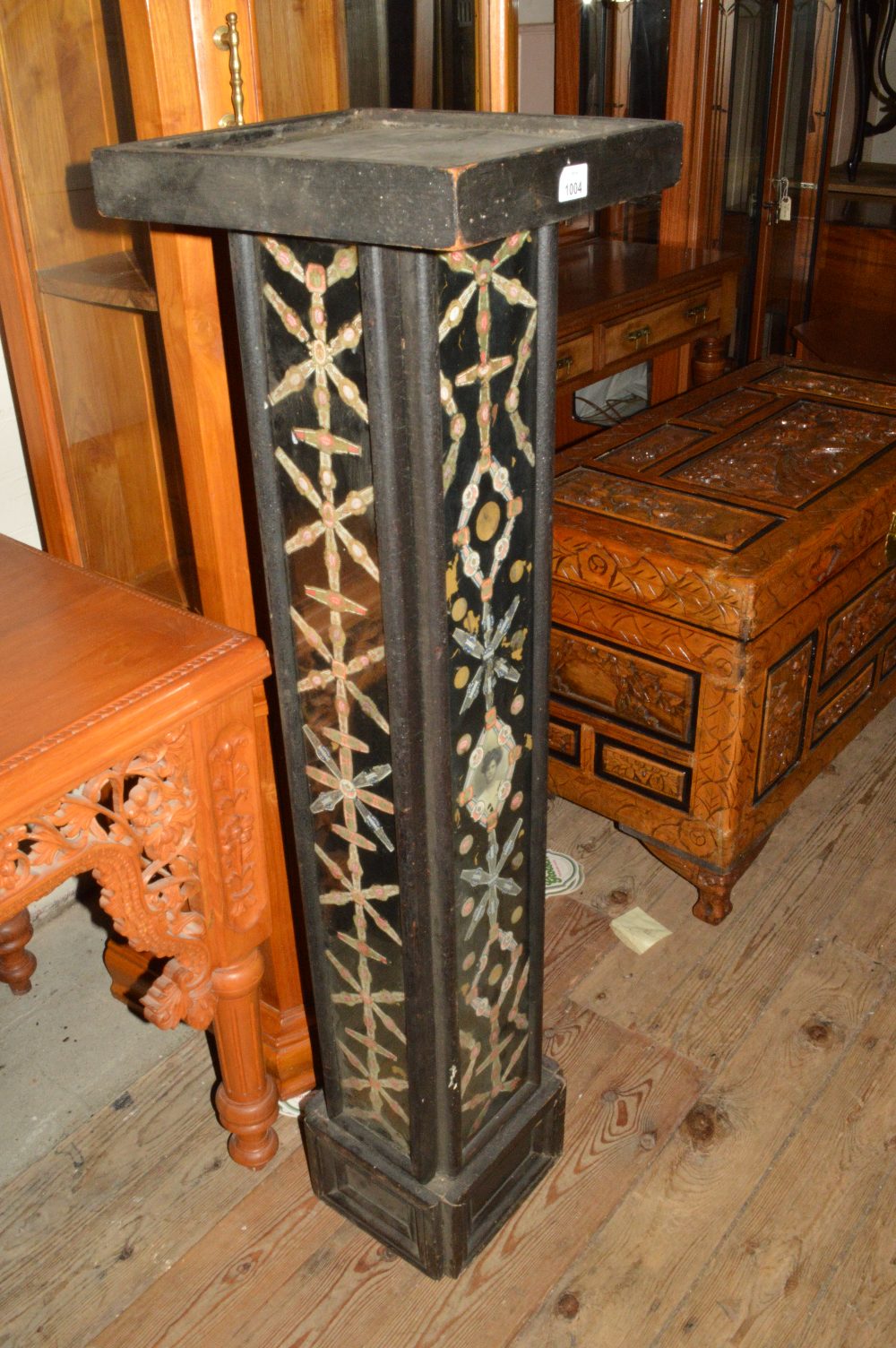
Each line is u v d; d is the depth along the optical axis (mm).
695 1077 1695
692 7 2590
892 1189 1523
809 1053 1730
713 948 1929
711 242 2926
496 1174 1425
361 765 1133
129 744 1097
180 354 1216
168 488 1383
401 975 1232
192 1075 1721
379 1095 1369
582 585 1821
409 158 835
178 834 1222
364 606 1031
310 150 921
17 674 1158
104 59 1174
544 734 1215
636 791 1931
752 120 2857
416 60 1481
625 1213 1506
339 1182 1482
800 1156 1572
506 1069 1405
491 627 1086
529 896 1311
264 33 1281
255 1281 1439
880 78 3994
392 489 933
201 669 1161
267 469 1033
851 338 3229
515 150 830
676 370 3062
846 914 1995
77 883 2051
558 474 2008
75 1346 1363
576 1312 1393
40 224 1344
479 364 951
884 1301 1391
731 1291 1409
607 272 2654
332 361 931
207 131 1028
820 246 3512
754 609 1626
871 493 1881
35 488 1563
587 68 2639
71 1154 1602
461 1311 1399
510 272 948
